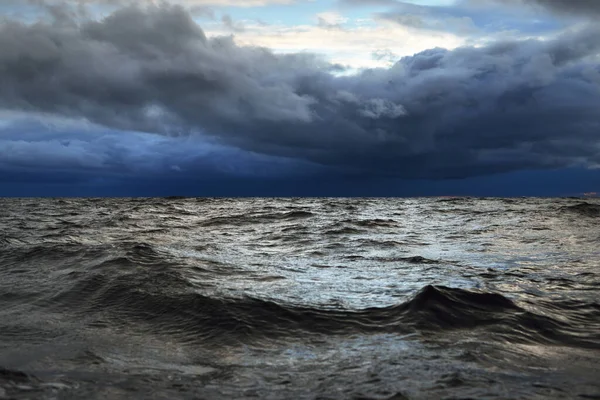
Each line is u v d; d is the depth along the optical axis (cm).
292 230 1841
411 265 973
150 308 598
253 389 344
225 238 1562
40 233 1656
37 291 700
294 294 670
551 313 568
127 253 958
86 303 636
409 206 4144
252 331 501
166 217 2656
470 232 1748
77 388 345
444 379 359
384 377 365
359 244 1377
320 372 381
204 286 704
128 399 325
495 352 432
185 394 335
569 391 338
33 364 407
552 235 1602
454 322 523
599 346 461
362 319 542
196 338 489
